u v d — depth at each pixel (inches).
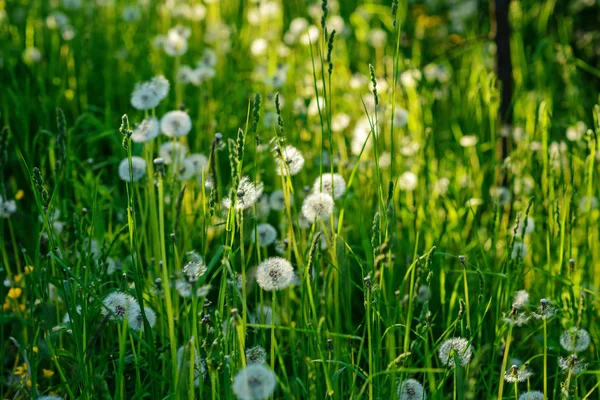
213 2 167.2
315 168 105.3
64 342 83.2
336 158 102.3
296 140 108.8
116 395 72.0
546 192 91.7
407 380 74.8
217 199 84.0
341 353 79.0
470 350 74.8
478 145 106.5
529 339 88.8
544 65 144.6
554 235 89.1
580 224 97.1
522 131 106.8
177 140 102.9
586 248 90.0
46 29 149.9
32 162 98.0
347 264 77.8
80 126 111.1
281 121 75.7
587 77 145.4
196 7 165.9
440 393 75.5
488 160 112.6
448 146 119.7
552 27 156.6
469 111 122.4
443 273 85.2
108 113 109.0
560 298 85.4
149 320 76.3
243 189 73.0
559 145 100.7
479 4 163.0
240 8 186.1
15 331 84.8
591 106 130.6
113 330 83.5
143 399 80.6
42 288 77.3
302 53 153.8
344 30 163.3
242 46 156.9
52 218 80.0
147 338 75.1
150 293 81.2
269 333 82.4
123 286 77.6
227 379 71.1
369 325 74.1
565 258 87.1
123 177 85.5
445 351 74.5
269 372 67.5
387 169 103.0
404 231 97.4
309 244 78.2
